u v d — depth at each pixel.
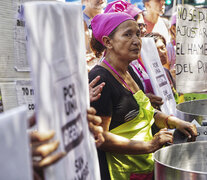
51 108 0.64
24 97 1.21
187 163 1.51
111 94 1.50
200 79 3.16
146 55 2.07
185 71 3.04
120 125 1.56
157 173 1.26
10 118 0.53
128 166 1.57
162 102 2.00
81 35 0.88
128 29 1.57
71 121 0.76
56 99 0.67
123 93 1.55
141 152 1.50
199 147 1.53
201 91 3.19
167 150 1.45
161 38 2.88
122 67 1.63
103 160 1.55
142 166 1.61
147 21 2.74
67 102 0.73
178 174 1.16
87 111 0.93
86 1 2.29
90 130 0.97
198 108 2.14
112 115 1.53
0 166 0.51
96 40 1.70
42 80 0.62
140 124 1.63
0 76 1.12
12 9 1.14
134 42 1.57
